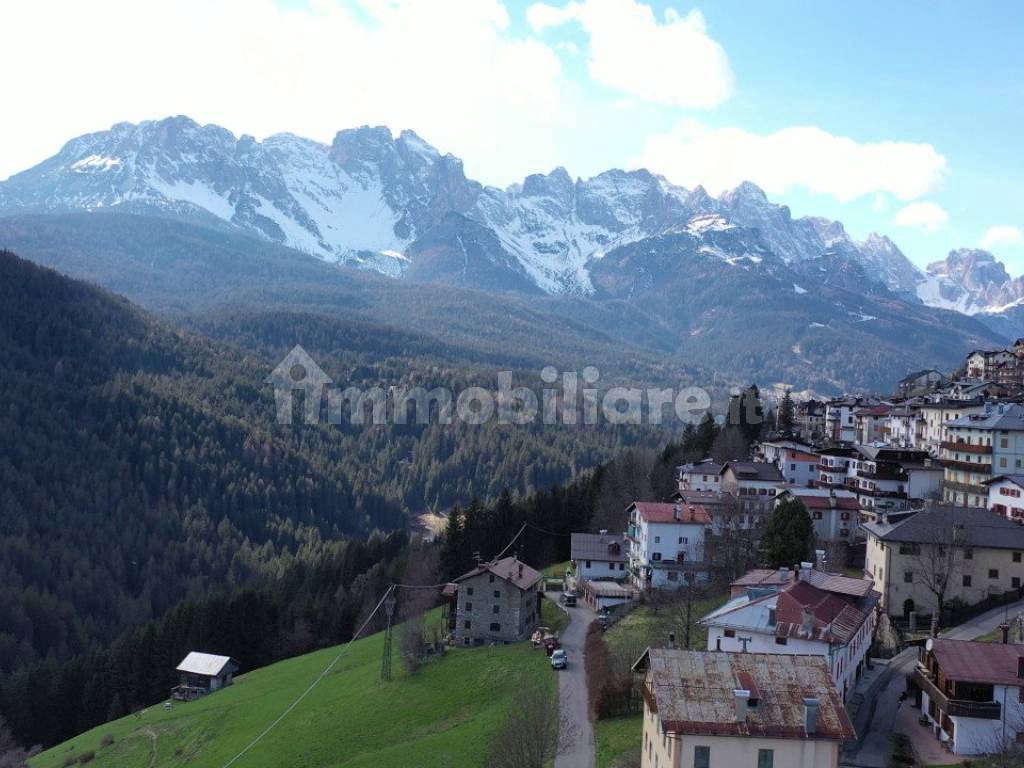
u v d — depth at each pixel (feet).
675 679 229.04
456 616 463.42
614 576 529.04
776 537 416.46
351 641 564.30
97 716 557.74
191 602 629.92
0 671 621.72
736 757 215.31
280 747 386.32
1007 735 250.98
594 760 291.17
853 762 252.42
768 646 292.20
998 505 457.27
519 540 624.59
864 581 340.80
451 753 325.62
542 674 384.27
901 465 532.32
